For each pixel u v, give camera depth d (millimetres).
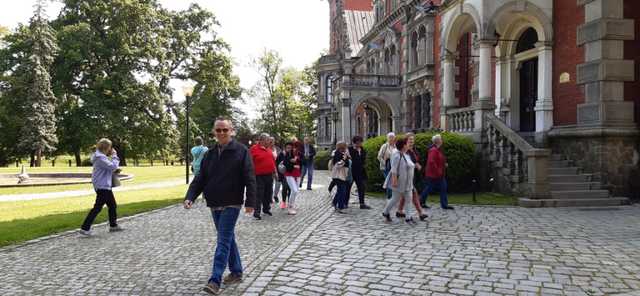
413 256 6344
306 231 8305
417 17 25391
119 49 38406
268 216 10422
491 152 13406
